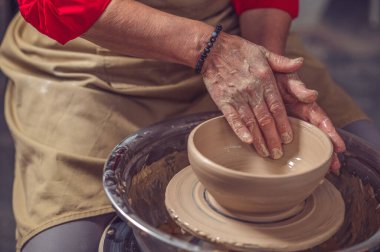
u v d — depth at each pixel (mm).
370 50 3365
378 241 866
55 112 1272
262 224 960
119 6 1134
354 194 1113
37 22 1181
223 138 1072
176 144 1195
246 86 1072
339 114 1459
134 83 1302
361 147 1155
